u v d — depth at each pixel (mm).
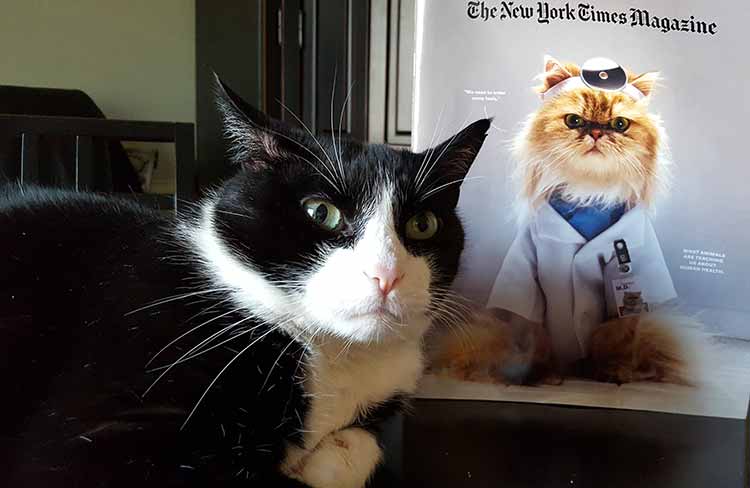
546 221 765
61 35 1861
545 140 760
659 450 676
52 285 624
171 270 622
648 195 756
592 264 764
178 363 557
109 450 530
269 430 584
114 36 1899
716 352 760
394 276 610
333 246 625
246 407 571
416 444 686
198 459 539
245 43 1558
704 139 751
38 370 589
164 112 1963
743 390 756
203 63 1575
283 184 642
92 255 647
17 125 1053
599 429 726
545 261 768
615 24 751
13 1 1814
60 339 598
